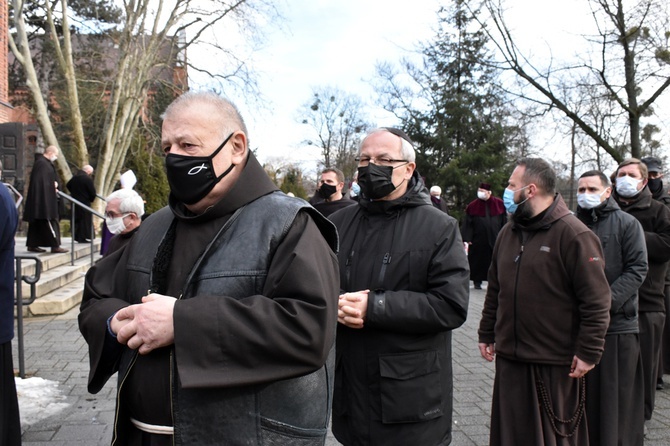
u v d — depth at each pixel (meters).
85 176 13.36
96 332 1.58
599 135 13.53
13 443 2.87
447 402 2.40
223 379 1.33
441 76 27.80
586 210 3.55
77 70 24.11
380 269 2.43
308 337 1.39
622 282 3.29
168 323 1.36
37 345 5.86
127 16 19.19
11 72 28.03
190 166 1.51
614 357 3.24
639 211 4.32
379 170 2.43
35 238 9.72
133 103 20.77
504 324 2.89
